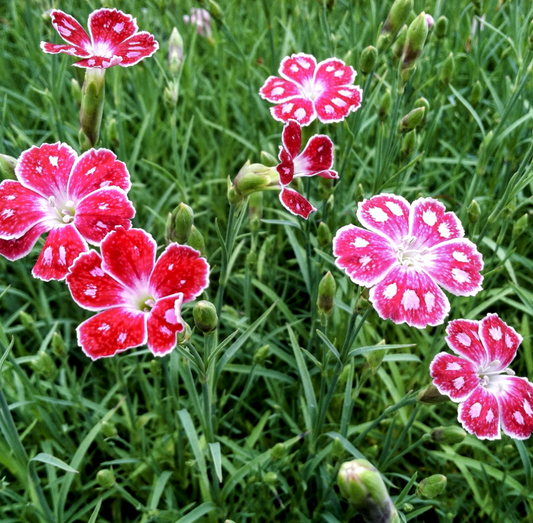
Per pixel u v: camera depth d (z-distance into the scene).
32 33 0.27
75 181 0.13
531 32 0.18
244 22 0.34
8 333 0.21
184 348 0.13
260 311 0.23
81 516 0.18
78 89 0.20
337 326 0.20
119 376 0.17
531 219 0.24
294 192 0.14
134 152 0.22
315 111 0.17
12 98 0.28
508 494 0.18
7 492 0.15
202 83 0.30
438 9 0.23
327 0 0.21
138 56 0.15
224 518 0.16
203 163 0.28
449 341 0.14
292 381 0.19
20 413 0.18
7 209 0.13
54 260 0.13
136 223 0.23
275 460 0.16
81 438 0.19
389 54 0.27
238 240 0.25
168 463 0.19
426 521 0.19
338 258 0.13
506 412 0.14
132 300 0.12
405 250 0.14
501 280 0.23
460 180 0.27
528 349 0.20
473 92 0.22
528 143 0.25
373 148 0.25
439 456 0.18
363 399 0.21
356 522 0.18
